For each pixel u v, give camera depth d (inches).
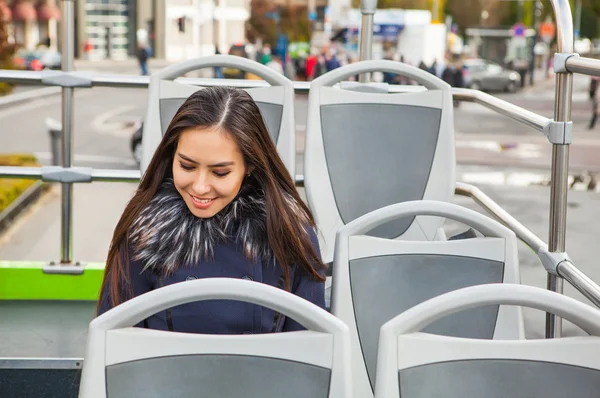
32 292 135.6
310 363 57.7
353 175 119.5
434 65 885.8
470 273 82.0
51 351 112.9
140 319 59.0
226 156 69.5
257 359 58.2
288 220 74.2
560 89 103.6
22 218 378.9
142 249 72.9
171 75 118.8
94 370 57.4
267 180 74.1
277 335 58.2
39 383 101.7
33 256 311.7
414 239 119.0
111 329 58.2
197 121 69.4
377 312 82.0
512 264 81.4
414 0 1749.5
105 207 371.9
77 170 137.1
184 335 58.4
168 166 74.5
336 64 1016.2
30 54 1234.0
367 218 81.7
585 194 373.1
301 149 456.1
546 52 1935.3
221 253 74.2
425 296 82.3
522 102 1098.7
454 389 57.8
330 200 118.6
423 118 120.5
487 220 81.8
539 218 325.4
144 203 74.4
